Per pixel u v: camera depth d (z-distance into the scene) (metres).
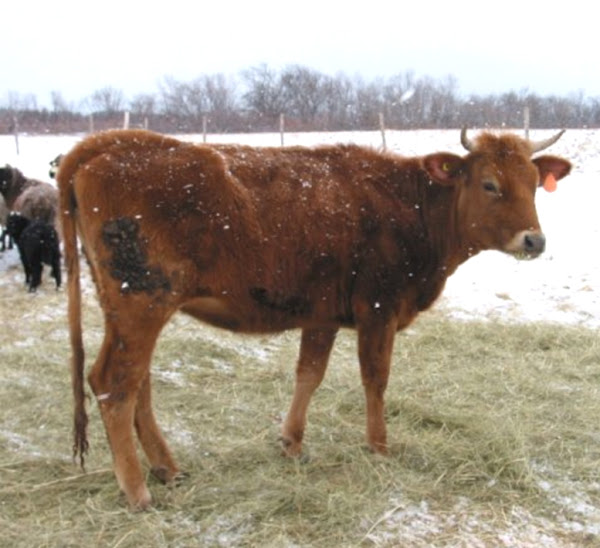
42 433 5.55
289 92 39.88
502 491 4.79
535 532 4.36
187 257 4.48
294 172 4.98
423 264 5.25
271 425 5.83
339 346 7.80
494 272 11.05
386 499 4.64
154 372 6.88
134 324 4.39
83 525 4.30
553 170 5.55
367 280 5.05
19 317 8.81
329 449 5.39
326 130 30.94
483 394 6.43
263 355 7.54
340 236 4.91
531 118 34.38
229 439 5.53
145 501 4.49
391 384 6.65
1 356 7.17
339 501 4.58
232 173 4.74
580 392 6.53
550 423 5.86
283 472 5.02
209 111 42.78
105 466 5.00
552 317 8.99
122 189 4.35
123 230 4.33
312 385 5.29
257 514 4.45
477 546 4.20
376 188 5.17
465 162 5.21
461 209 5.28
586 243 12.64
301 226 4.80
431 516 4.50
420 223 5.22
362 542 4.21
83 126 40.25
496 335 8.07
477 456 5.17
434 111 34.53
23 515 4.41
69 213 4.47
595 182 18.70
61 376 6.70
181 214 4.43
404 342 7.84
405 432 5.68
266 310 4.89
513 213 5.07
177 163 4.50
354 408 6.21
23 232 10.20
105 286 4.40
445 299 9.82
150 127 36.88
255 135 29.89
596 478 5.01
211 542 4.18
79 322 4.46
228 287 4.70
